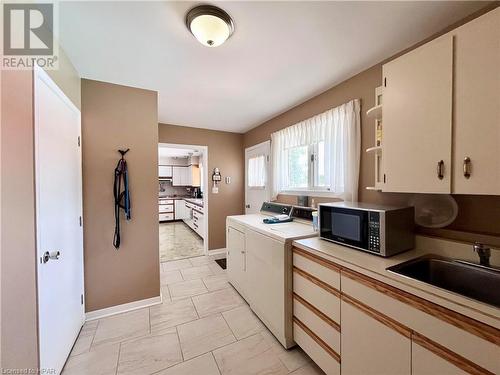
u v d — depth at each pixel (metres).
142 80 2.02
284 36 1.42
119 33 1.37
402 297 0.95
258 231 1.99
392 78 1.29
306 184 2.51
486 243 1.19
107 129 2.04
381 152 1.48
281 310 1.66
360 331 1.13
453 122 1.03
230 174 4.00
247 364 1.50
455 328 0.79
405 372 0.94
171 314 2.07
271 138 3.13
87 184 1.95
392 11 1.21
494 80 0.90
